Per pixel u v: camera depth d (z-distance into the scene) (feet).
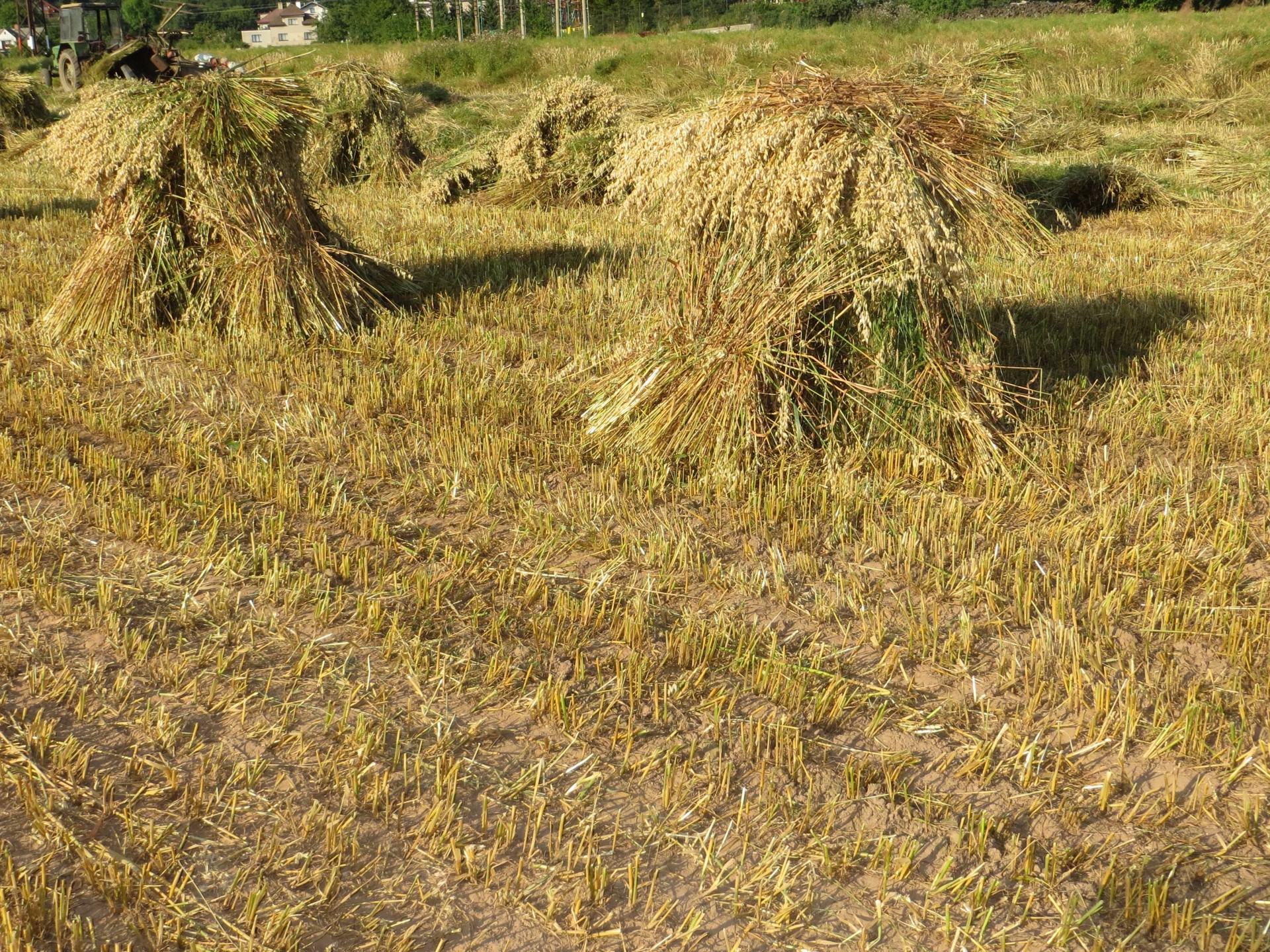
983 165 17.95
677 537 15.66
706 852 10.02
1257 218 30.17
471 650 12.89
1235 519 15.76
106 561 14.84
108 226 24.09
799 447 17.71
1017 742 11.50
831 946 9.14
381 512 16.57
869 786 10.96
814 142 16.61
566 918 9.37
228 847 9.96
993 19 104.37
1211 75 63.16
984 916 9.37
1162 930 9.20
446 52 97.50
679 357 18.15
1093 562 14.57
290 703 11.89
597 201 43.75
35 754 10.99
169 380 21.33
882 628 13.37
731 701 12.03
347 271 24.94
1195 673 12.55
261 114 23.21
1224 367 21.88
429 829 10.19
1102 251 32.50
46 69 98.07
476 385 21.24
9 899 9.14
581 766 11.10
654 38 94.99
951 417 17.62
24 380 21.53
